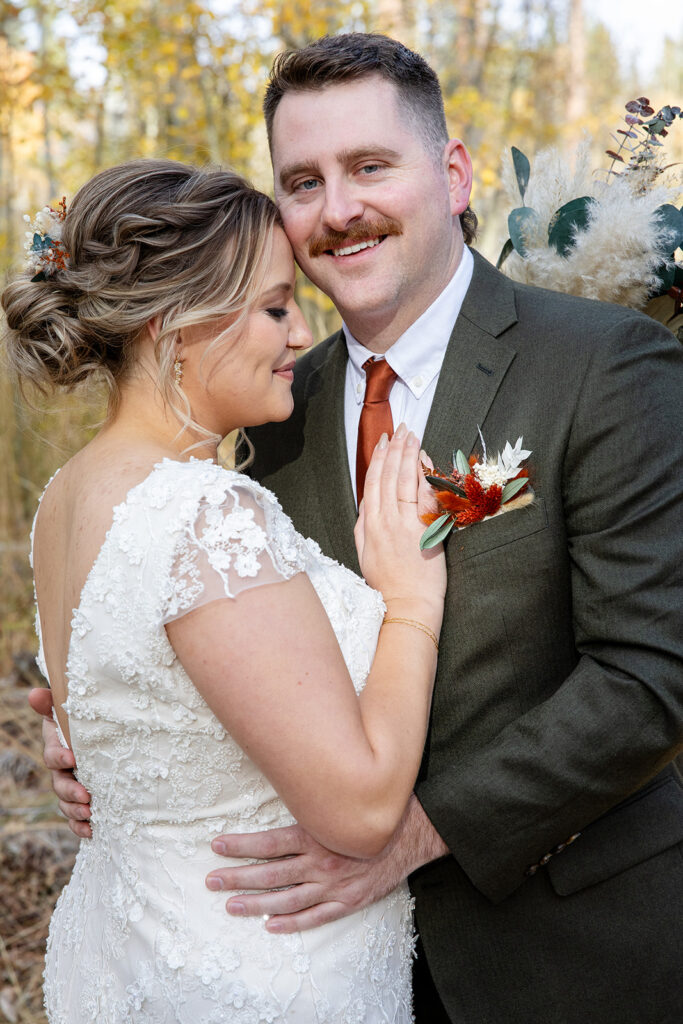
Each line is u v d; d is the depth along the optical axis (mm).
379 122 1814
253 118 6680
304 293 5539
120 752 1583
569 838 1767
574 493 1759
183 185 1686
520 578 1787
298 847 1596
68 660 1579
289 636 1451
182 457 1667
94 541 1548
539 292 1965
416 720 1598
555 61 10750
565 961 1815
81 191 1688
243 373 1717
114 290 1637
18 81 7508
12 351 1761
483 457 1820
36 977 2984
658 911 1815
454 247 1985
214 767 1558
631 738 1677
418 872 1881
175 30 7070
